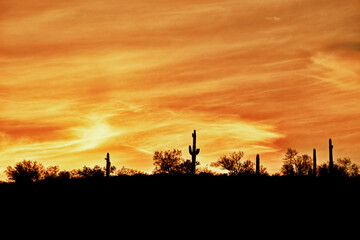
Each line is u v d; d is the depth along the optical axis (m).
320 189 34.50
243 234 23.20
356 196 31.92
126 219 26.47
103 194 33.56
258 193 33.19
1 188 36.81
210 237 22.80
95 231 24.12
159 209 28.77
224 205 29.59
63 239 22.80
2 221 26.27
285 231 23.73
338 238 22.45
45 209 29.25
